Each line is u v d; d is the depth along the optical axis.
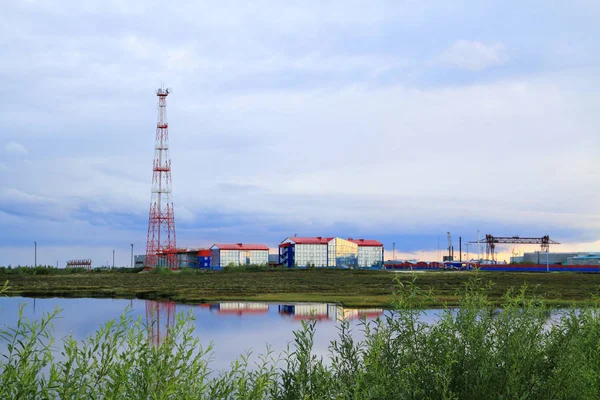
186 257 129.12
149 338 3.59
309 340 4.25
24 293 40.53
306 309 27.45
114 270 104.38
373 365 3.92
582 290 38.72
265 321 22.28
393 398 3.89
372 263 127.50
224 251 122.19
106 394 3.20
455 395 3.94
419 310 4.57
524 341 4.29
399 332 4.43
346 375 4.12
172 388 3.25
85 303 31.86
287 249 123.25
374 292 39.12
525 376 4.09
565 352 4.31
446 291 34.44
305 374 3.95
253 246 126.56
